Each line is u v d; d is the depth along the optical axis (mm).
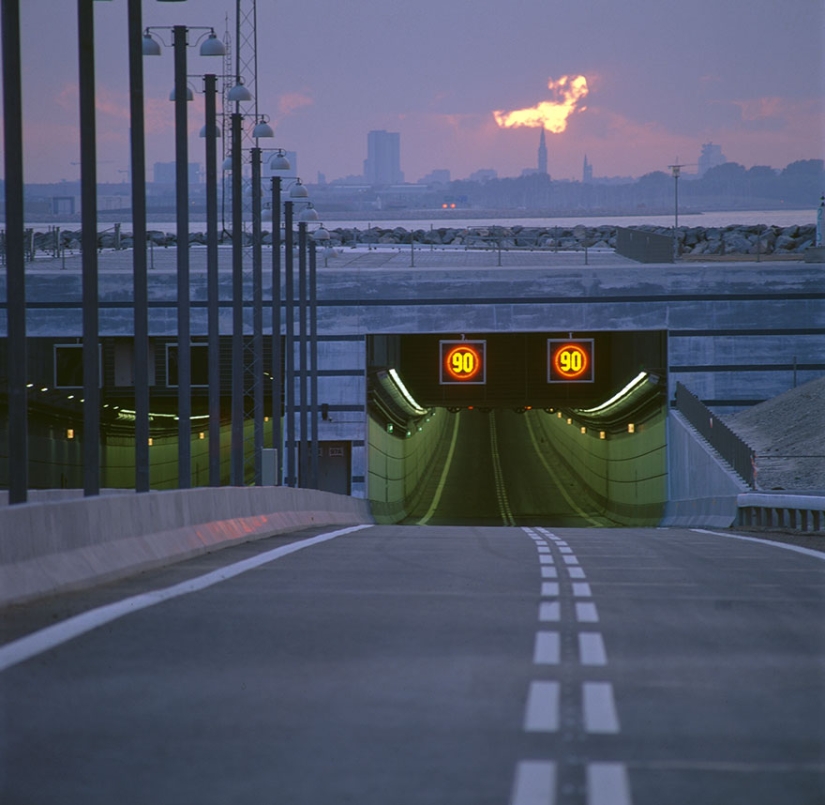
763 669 36188
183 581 59031
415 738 27656
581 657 38062
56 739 27375
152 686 33000
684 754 26375
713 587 58312
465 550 84875
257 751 26438
